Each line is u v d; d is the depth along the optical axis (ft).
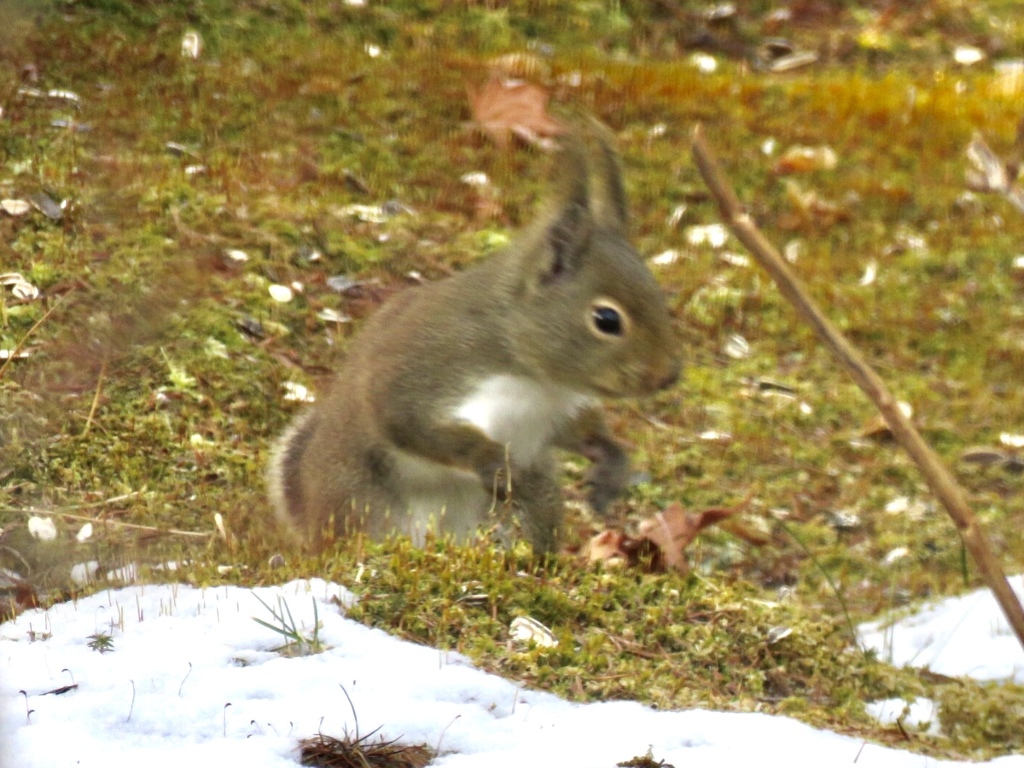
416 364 26.99
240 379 38.29
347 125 53.93
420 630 22.86
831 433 43.98
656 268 50.14
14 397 35.09
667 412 43.88
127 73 52.80
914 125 63.26
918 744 21.95
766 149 58.85
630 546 29.96
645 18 70.44
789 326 48.73
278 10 62.23
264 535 30.73
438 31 64.75
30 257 40.04
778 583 36.60
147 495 33.27
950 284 52.60
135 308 38.70
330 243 45.16
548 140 54.29
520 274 26.25
